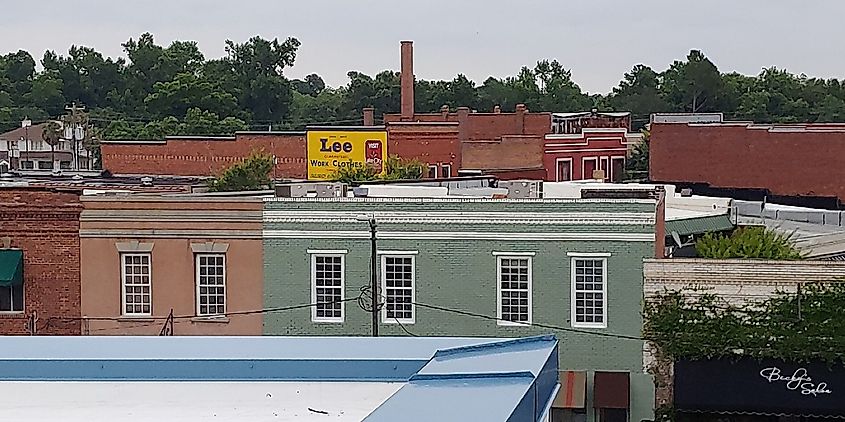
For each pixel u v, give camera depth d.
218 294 30.62
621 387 28.55
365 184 41.84
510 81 159.75
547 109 156.38
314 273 30.19
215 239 30.44
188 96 121.62
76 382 6.35
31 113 144.62
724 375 28.61
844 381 27.94
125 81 154.25
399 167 60.78
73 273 31.06
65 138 97.88
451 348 6.27
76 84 154.25
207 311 30.75
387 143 64.25
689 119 77.50
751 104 147.75
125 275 30.91
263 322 30.45
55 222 30.94
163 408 5.74
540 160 67.50
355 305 30.09
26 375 6.40
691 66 151.75
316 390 6.11
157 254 30.67
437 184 42.75
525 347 5.96
